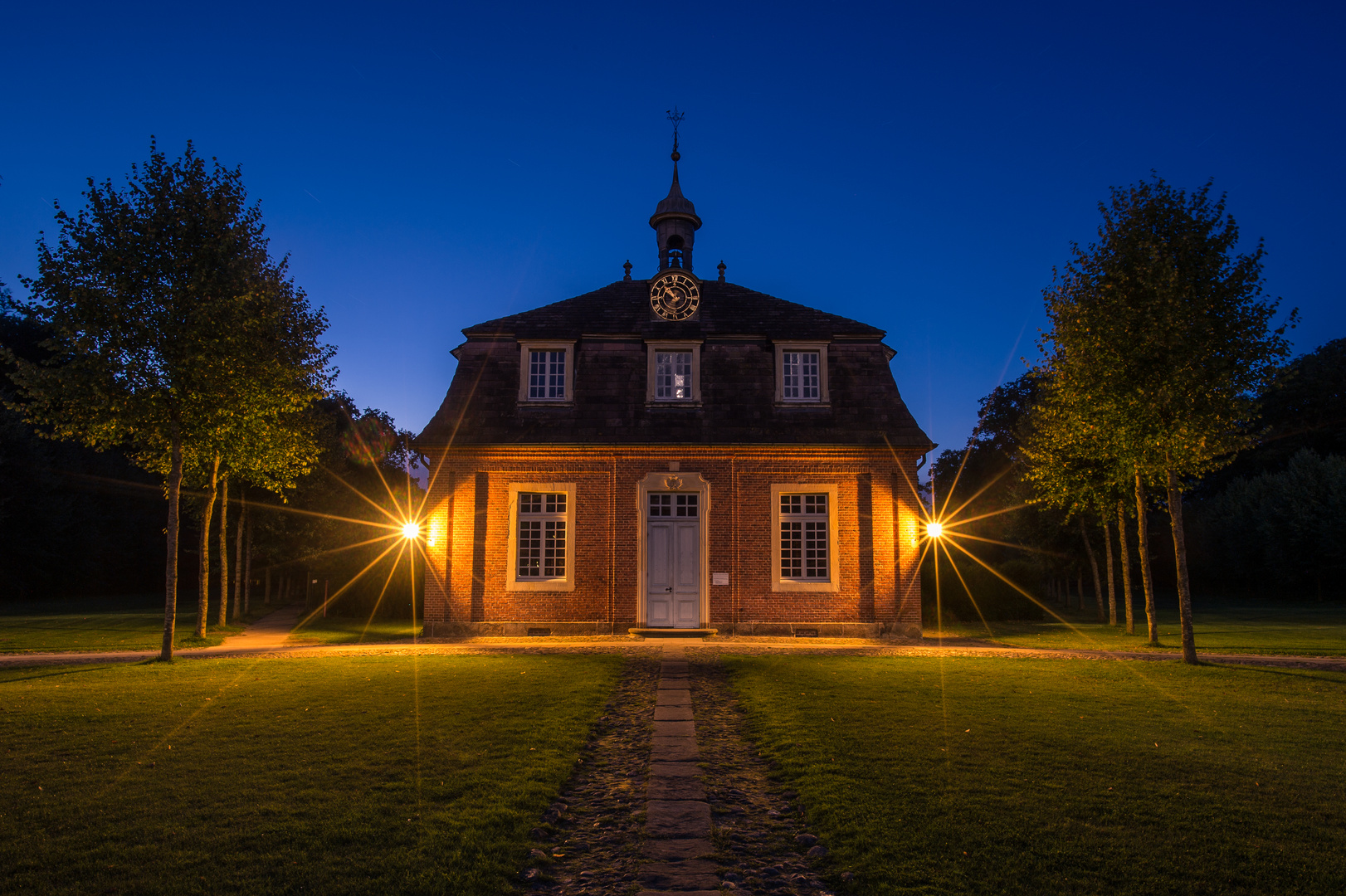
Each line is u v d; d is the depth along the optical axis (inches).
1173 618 1304.1
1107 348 641.6
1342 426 2060.8
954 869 203.6
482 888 192.5
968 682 485.4
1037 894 190.2
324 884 191.6
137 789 262.4
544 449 812.6
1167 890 191.8
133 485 2015.3
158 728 349.4
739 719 391.2
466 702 410.6
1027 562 1401.3
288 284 770.8
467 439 812.6
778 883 202.8
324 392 786.8
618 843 231.8
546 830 237.1
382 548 1208.2
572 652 637.9
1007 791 264.1
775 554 807.1
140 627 940.6
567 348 855.7
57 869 198.5
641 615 797.9
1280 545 1755.7
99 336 583.5
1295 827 232.7
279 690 445.7
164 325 589.6
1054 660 602.5
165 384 606.5
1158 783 274.1
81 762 294.4
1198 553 2025.1
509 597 797.9
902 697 431.2
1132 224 645.3
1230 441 617.9
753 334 865.5
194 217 612.1
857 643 758.5
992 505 1961.1
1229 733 351.9
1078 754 311.3
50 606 1562.5
